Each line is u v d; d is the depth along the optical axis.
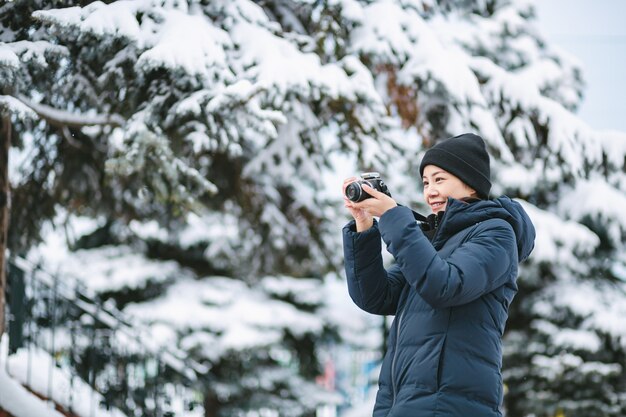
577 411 10.12
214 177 7.12
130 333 6.68
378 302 2.49
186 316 12.37
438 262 2.11
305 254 8.22
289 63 4.59
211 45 4.25
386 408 2.29
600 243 10.77
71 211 6.70
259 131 4.45
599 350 10.30
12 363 5.38
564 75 10.46
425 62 5.55
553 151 6.57
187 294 12.91
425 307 2.24
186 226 11.23
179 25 4.25
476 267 2.13
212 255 11.59
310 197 7.54
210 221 12.84
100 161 6.25
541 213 9.87
